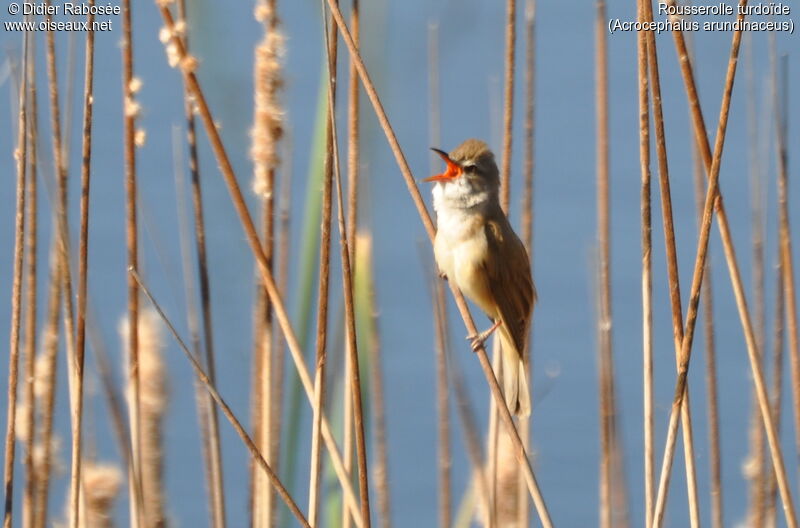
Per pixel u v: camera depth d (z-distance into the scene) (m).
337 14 8.72
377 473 11.15
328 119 8.83
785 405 14.02
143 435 10.15
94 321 10.02
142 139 9.40
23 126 9.16
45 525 10.05
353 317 8.41
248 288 13.77
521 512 10.53
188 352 8.22
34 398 10.02
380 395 11.13
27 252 9.94
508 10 10.50
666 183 8.88
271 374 10.13
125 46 9.25
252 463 10.33
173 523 10.95
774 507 11.25
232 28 17.58
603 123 10.86
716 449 10.86
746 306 9.41
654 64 8.79
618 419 11.32
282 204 10.42
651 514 9.55
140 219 12.11
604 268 10.87
